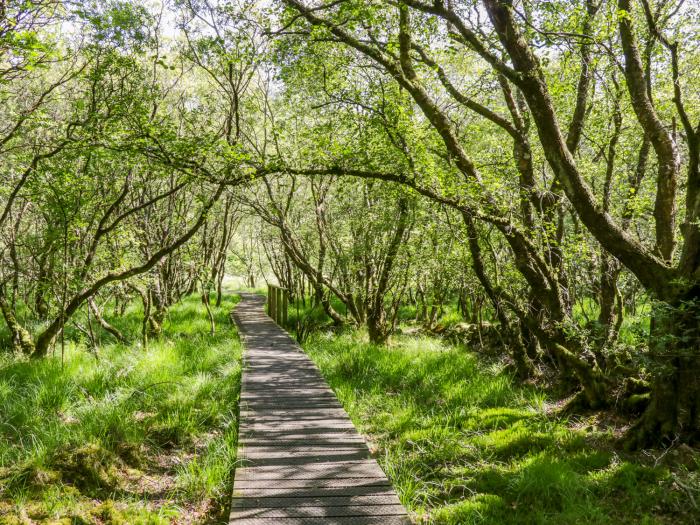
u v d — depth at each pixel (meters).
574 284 8.56
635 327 5.10
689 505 4.30
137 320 13.59
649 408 5.60
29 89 9.59
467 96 8.38
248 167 6.82
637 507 4.39
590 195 5.65
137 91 8.37
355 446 5.40
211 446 5.77
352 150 6.96
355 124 8.05
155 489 4.91
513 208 7.18
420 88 7.02
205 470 5.03
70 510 4.12
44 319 11.46
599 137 8.47
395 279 11.41
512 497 4.74
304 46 7.86
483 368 9.08
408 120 7.34
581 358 6.96
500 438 6.04
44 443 5.07
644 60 6.79
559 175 5.78
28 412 6.00
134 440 5.66
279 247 19.19
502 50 6.93
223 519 4.45
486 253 8.88
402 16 6.57
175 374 8.08
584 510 4.30
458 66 10.00
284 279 21.09
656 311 4.95
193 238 14.17
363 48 6.89
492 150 9.98
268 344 11.23
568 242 8.02
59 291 8.88
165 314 13.28
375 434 6.48
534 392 7.71
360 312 13.30
